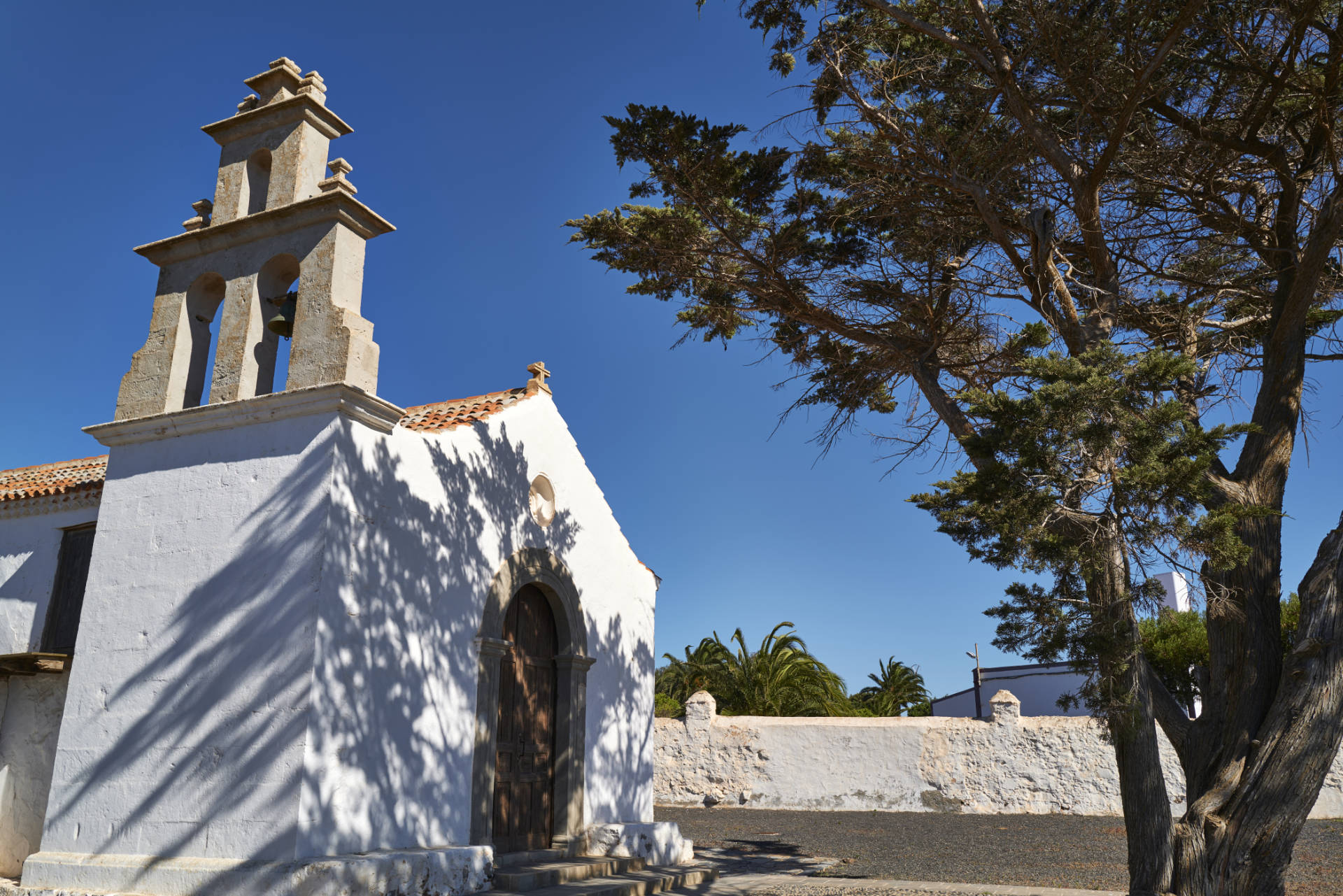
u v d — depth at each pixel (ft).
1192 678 70.90
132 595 30.27
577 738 39.04
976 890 35.01
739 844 49.90
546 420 40.68
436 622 31.76
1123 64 30.89
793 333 39.86
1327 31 28.96
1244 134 33.55
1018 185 35.27
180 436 31.32
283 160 33.12
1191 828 27.40
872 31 33.40
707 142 33.35
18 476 46.44
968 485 26.94
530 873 31.76
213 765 26.99
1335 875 35.86
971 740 64.49
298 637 26.86
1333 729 26.94
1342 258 34.09
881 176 35.73
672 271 37.45
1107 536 26.63
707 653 97.71
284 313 32.17
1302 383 31.96
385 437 30.53
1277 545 30.32
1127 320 37.27
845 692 91.56
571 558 40.98
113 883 26.78
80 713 29.84
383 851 27.71
